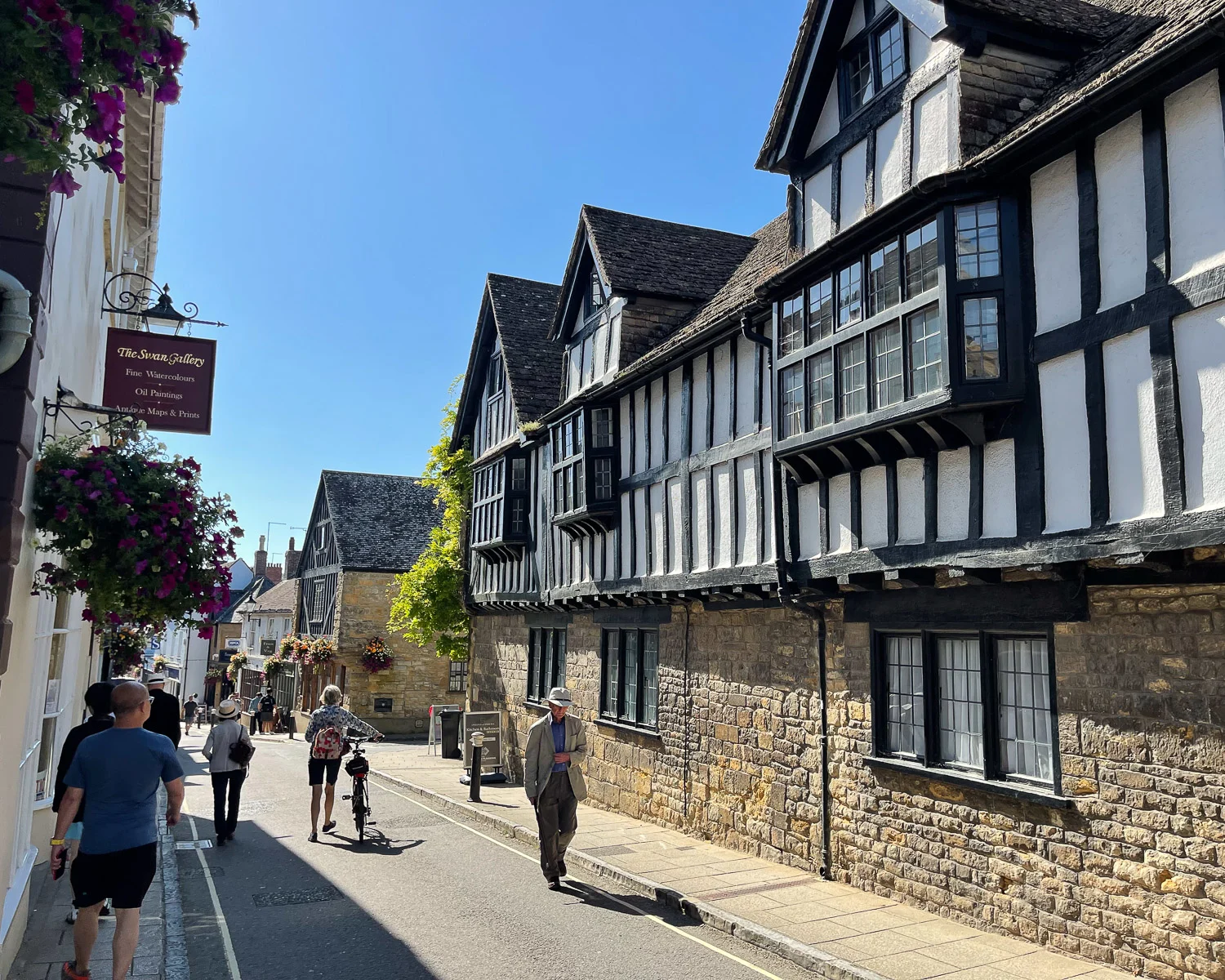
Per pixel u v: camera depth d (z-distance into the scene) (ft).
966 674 23.53
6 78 8.86
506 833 35.81
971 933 21.74
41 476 15.62
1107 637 19.45
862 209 26.32
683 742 36.22
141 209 34.99
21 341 12.25
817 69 28.25
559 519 44.19
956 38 22.94
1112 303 19.01
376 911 23.97
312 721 34.83
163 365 22.74
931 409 21.40
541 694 51.98
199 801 45.09
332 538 106.73
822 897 25.25
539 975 19.11
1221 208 17.03
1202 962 17.17
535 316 59.36
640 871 28.19
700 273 45.50
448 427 67.31
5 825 15.19
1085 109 19.02
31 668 17.66
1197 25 16.29
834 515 27.04
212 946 20.98
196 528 17.01
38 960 18.12
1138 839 18.52
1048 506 20.01
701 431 34.88
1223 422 16.58
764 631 31.58
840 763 27.45
